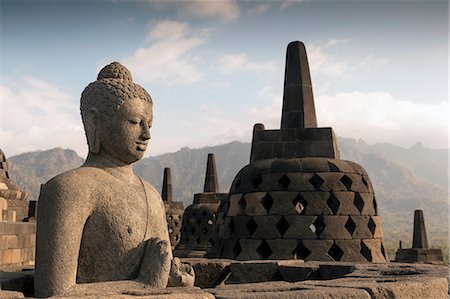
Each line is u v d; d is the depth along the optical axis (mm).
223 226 9172
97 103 3953
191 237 19359
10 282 3752
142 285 3451
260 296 3268
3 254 7699
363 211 8414
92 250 3613
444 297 4441
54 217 3393
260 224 8273
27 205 14523
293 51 9914
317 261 7277
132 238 3689
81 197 3514
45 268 3326
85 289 3307
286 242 7984
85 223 3586
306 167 8539
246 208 8562
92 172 3754
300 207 9305
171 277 3705
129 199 3797
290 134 9328
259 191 8508
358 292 3566
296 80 9727
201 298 3084
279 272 6418
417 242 21906
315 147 9156
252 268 6500
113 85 3982
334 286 3799
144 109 4047
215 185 21469
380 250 8414
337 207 8227
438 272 5074
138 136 3994
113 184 3787
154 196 4098
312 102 9711
